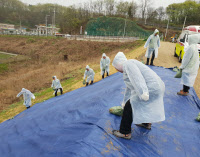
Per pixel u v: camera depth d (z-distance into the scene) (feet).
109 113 13.16
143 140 10.45
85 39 153.89
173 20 276.21
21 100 41.55
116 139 10.05
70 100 22.72
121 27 235.61
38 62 98.63
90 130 10.80
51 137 12.23
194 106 17.65
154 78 8.96
